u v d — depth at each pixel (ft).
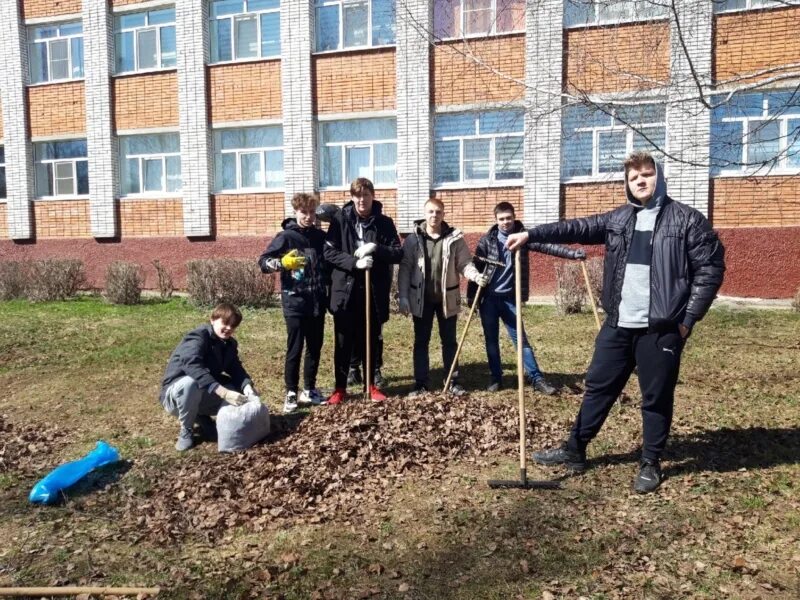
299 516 13.60
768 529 12.35
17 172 61.36
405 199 50.21
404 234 50.57
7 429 20.13
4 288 49.90
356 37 51.47
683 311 13.61
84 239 59.88
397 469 15.78
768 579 10.76
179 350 17.97
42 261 49.85
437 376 24.47
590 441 17.10
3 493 15.44
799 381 22.76
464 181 49.60
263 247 54.34
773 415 19.10
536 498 14.03
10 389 24.88
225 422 17.11
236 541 12.75
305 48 51.70
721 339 30.55
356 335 21.95
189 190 55.93
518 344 15.01
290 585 11.05
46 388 24.85
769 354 27.12
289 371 20.03
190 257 56.54
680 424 18.47
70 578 11.56
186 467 16.51
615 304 14.29
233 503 14.20
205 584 11.17
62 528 13.58
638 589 10.59
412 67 48.96
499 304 21.81
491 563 11.50
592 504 13.69
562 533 12.48
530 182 46.93
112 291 46.39
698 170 42.86
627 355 14.57
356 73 51.01
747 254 43.06
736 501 13.55
